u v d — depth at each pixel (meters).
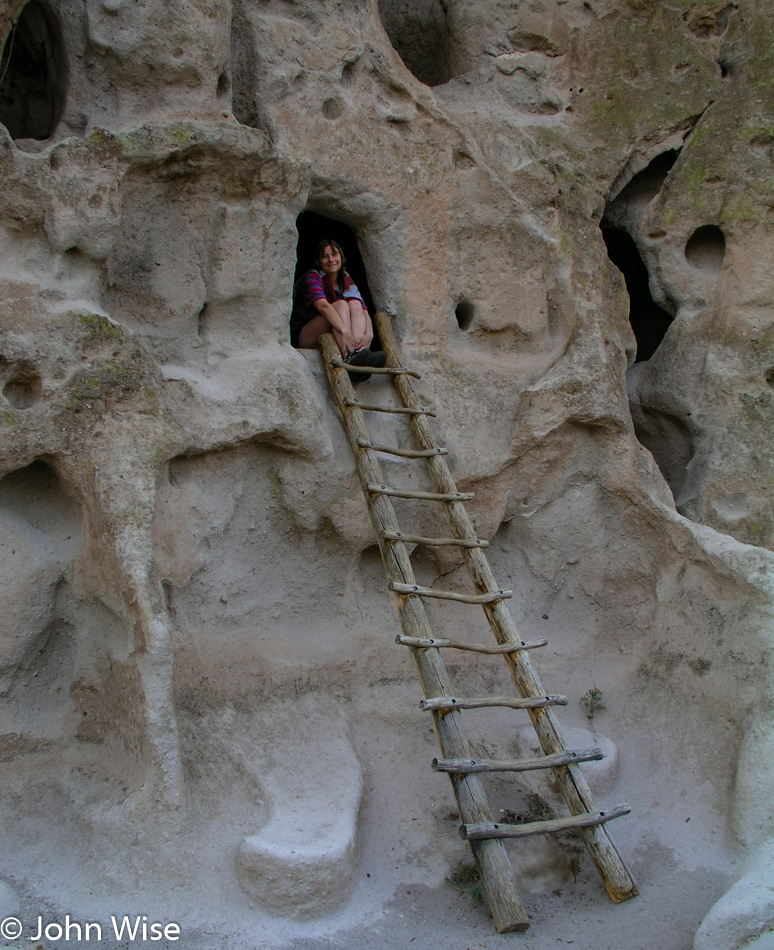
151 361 3.77
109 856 3.41
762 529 4.84
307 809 3.66
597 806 3.59
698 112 5.05
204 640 4.09
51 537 3.75
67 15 3.89
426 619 3.85
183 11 3.93
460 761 3.47
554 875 3.69
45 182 3.64
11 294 3.58
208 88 4.01
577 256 4.77
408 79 4.62
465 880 3.64
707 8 5.02
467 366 4.75
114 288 3.98
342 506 4.32
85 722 3.79
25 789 3.64
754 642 4.08
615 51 5.04
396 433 4.57
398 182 4.59
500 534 4.82
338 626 4.48
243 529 4.22
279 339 4.25
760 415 4.93
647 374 5.28
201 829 3.53
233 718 3.99
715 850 3.80
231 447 4.04
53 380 3.59
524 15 4.96
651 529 4.66
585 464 4.71
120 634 3.72
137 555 3.59
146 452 3.71
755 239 4.99
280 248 4.20
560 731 3.72
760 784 3.78
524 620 4.78
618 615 4.79
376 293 4.73
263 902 3.32
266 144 4.03
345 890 3.44
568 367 4.62
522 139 4.82
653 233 5.14
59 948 3.11
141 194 3.94
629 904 3.57
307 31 4.44
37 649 3.74
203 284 4.10
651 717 4.40
